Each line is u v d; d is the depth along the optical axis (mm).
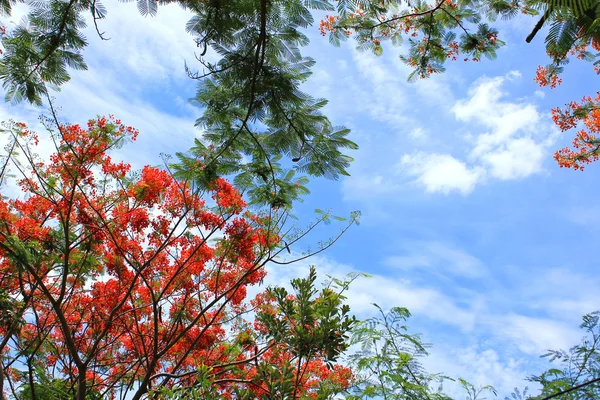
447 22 6719
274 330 3627
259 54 4727
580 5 2516
